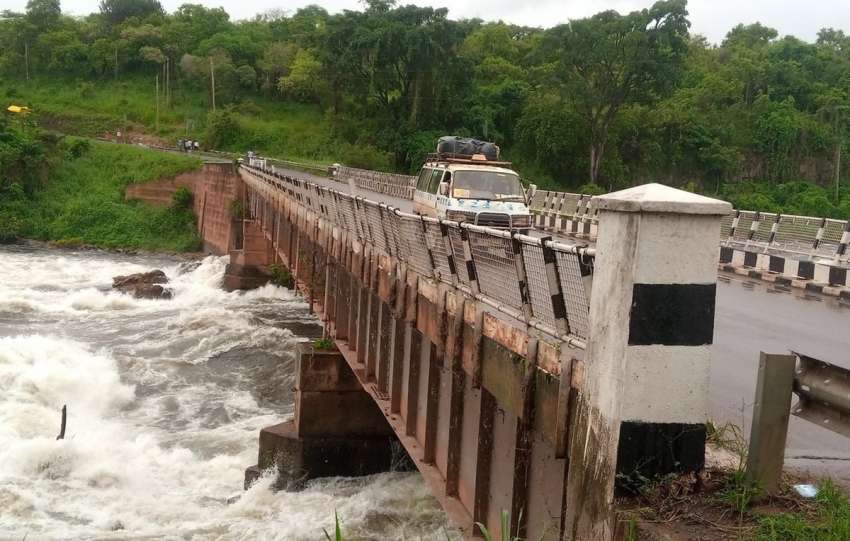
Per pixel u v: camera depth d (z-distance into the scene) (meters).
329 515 13.30
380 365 12.30
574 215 29.78
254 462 16.34
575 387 5.39
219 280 40.72
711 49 100.62
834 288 17.31
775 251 22.77
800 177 73.25
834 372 4.59
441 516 13.04
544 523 6.23
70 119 89.62
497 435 7.53
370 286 12.55
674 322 4.54
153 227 58.47
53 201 60.06
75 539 12.69
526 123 71.25
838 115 75.75
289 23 116.12
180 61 99.06
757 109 75.44
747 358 10.33
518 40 100.56
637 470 4.60
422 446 10.23
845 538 4.14
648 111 70.69
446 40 72.25
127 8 113.44
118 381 21.38
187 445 17.39
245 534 12.86
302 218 22.41
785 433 4.79
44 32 101.62
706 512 4.54
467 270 7.62
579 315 5.34
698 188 72.94
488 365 7.29
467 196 17.34
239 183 47.28
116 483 15.14
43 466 15.49
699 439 4.64
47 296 36.09
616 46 63.09
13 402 19.05
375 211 11.85
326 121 87.44
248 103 93.38
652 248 4.49
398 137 74.12
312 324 29.78
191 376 22.92
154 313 32.84
